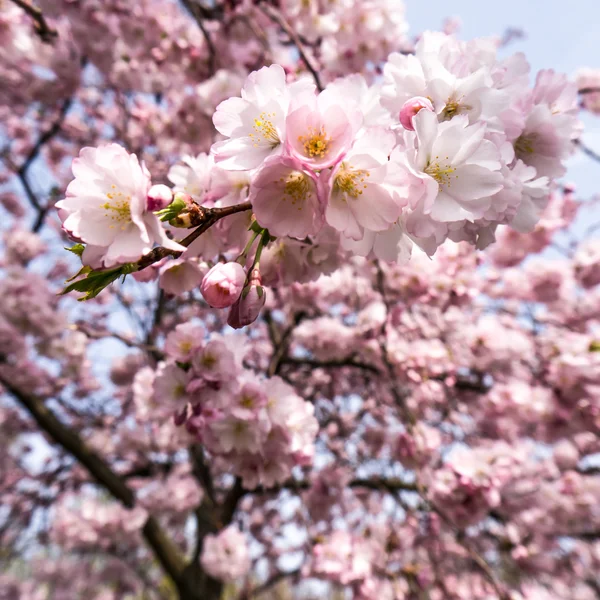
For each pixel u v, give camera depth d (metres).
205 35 3.29
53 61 4.33
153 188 0.95
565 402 3.58
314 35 3.43
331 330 4.02
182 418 1.94
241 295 1.04
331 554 3.34
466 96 1.14
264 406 2.01
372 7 3.21
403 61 1.21
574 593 5.19
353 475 4.91
